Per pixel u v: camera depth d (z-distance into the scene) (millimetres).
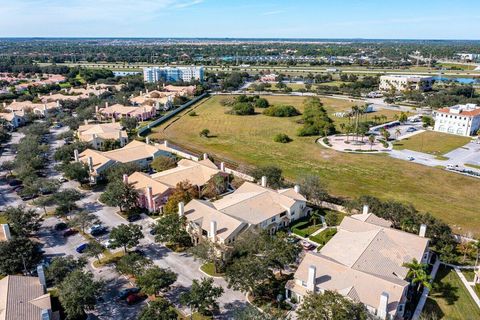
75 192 88625
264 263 57938
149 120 189125
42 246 73812
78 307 51344
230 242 69375
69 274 56750
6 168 111562
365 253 61031
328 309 47156
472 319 54281
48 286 61281
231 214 75812
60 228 80625
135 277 60281
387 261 60531
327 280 56438
